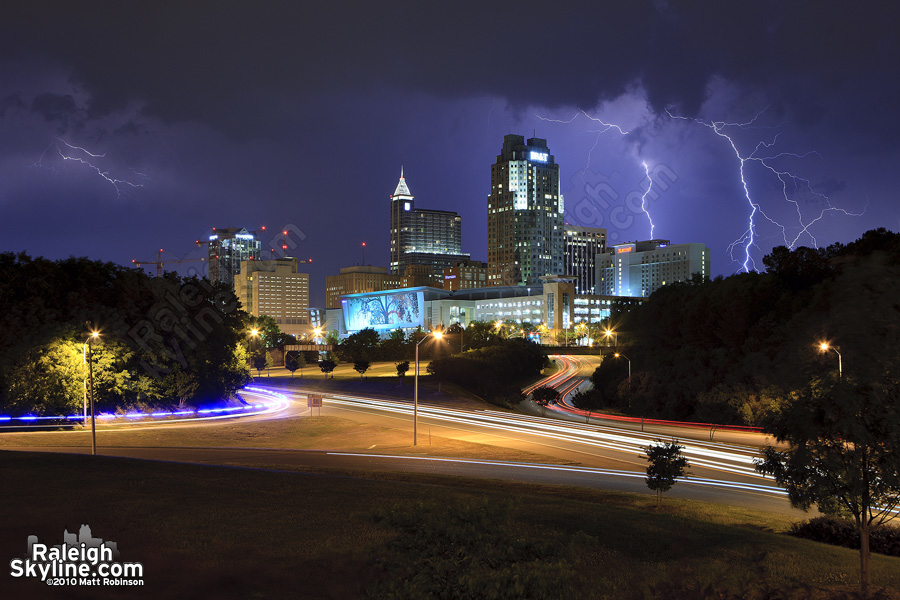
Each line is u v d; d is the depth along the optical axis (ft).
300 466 121.08
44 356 196.95
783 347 200.85
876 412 47.52
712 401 219.20
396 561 35.06
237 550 46.29
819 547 64.13
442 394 284.20
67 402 199.52
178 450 150.71
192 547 46.50
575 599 34.94
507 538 37.01
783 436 51.62
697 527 69.36
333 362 390.42
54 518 52.54
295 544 48.19
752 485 113.39
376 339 529.86
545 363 441.68
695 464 133.69
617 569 50.55
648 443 163.32
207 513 56.80
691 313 273.13
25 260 214.28
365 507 62.18
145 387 223.51
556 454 146.72
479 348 408.46
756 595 43.98
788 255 239.71
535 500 79.71
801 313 199.72
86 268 230.27
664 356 288.10
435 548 34.53
